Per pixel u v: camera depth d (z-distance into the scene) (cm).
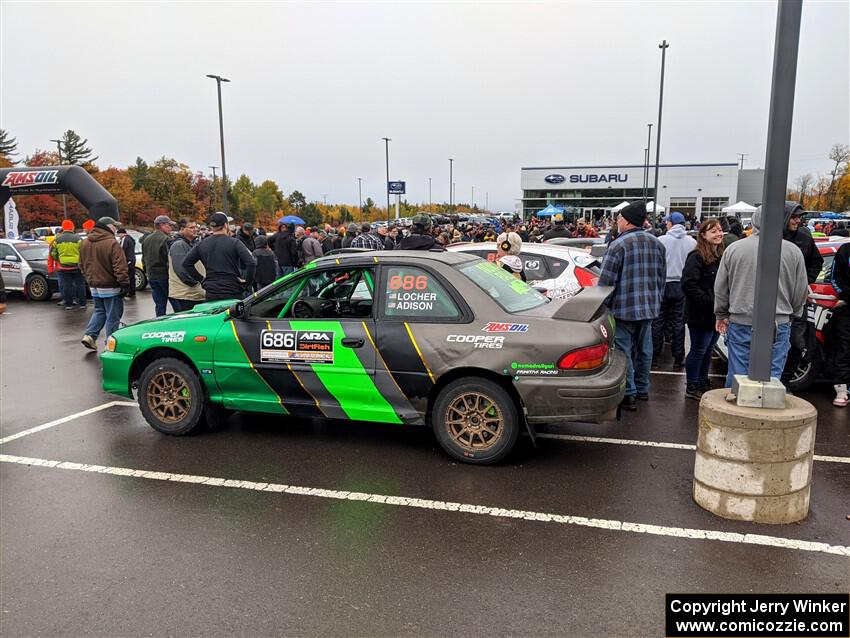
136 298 1502
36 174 2108
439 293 450
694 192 6906
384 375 454
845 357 564
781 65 325
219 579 307
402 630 266
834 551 325
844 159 6225
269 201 8681
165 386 519
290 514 376
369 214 9275
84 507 389
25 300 1476
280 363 480
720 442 361
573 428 534
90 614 280
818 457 459
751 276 454
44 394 659
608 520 363
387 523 363
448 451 452
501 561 320
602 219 4519
